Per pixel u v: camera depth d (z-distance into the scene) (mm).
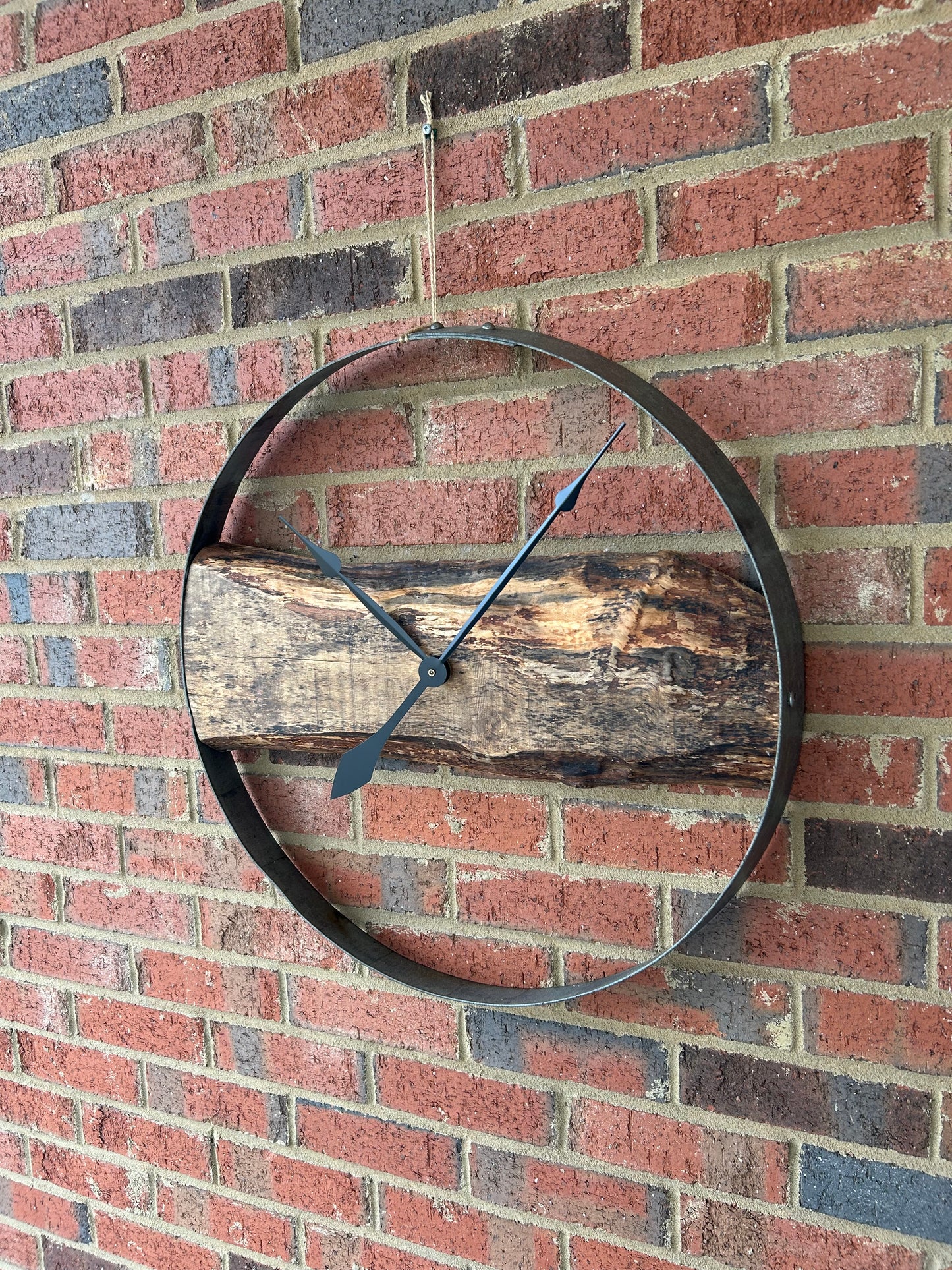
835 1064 780
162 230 972
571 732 788
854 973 766
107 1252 1154
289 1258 1038
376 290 886
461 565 851
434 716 836
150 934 1079
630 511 810
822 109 714
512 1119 910
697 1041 827
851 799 753
